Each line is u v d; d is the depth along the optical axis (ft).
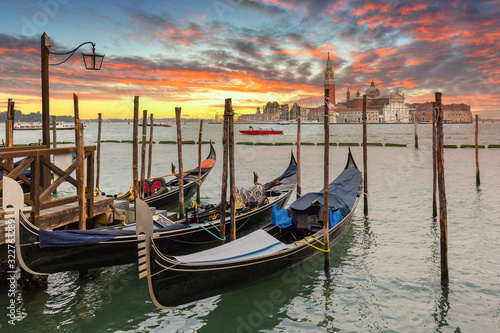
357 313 26.99
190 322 26.30
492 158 118.52
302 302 28.71
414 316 26.35
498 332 24.23
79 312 27.20
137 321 26.27
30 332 24.44
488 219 48.78
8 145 44.50
